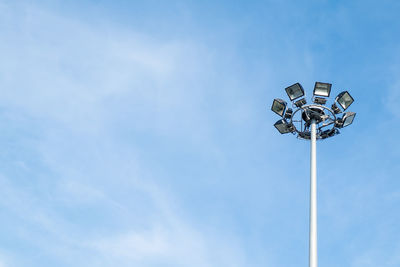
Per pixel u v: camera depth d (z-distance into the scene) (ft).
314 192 54.49
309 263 49.47
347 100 63.46
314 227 51.67
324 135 63.57
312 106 62.49
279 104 64.34
